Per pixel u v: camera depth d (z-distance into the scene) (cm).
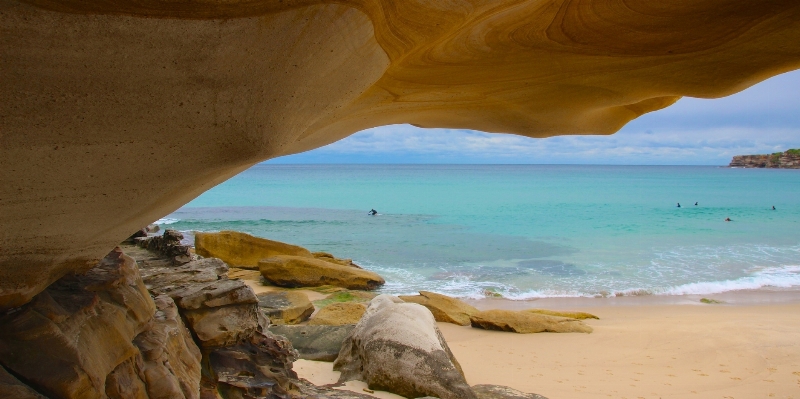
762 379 764
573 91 377
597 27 306
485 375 771
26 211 211
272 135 222
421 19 242
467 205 3934
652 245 2214
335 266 1448
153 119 194
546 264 1811
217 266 518
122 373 293
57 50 164
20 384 236
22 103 171
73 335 266
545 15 292
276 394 440
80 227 241
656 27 305
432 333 668
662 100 455
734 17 298
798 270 1733
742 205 3988
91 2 159
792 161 15475
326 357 727
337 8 197
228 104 202
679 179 8456
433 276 1619
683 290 1476
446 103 390
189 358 378
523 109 404
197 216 3178
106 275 321
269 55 195
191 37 177
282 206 3828
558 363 842
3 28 154
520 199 4441
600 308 1296
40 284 264
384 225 2805
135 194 231
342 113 338
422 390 584
